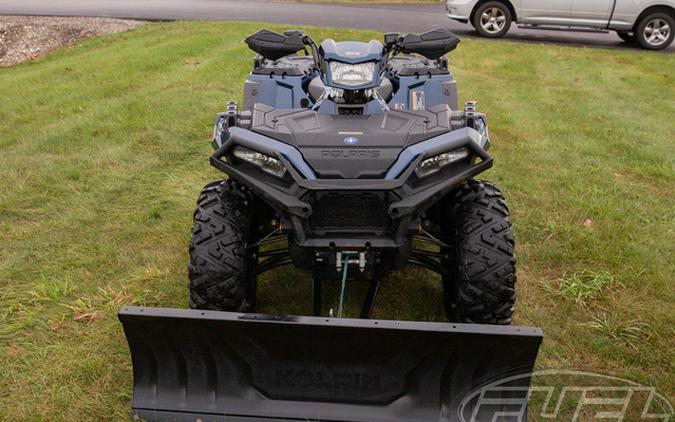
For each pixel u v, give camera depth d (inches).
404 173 121.3
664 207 210.7
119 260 172.6
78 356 132.5
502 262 125.6
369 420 108.8
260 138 127.0
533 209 207.3
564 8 532.4
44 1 663.8
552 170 240.8
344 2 772.6
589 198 213.6
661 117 324.2
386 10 698.8
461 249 128.3
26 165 234.8
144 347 108.3
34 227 190.4
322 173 122.0
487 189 138.6
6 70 433.7
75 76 374.3
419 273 167.6
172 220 195.9
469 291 125.9
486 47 491.8
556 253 178.5
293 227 123.5
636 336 142.9
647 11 526.6
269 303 153.6
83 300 153.3
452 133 129.7
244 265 128.5
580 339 142.2
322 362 108.0
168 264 171.0
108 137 266.8
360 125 133.3
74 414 116.6
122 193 214.8
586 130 292.8
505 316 128.9
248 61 400.8
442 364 106.4
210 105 312.2
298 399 110.8
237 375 110.3
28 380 125.1
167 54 417.1
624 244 182.9
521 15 540.4
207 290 124.9
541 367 133.3
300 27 525.3
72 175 226.1
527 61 450.0
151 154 250.2
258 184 124.9
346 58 142.5
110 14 589.0
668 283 164.9
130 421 114.9
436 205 151.1
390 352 105.6
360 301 155.0
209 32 496.4
